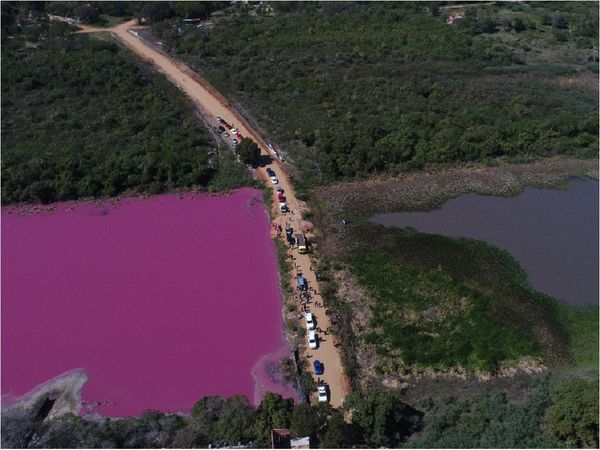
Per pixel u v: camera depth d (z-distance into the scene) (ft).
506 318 224.33
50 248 255.91
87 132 337.93
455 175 319.88
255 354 205.46
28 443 165.99
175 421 176.65
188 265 246.68
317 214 284.41
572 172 325.42
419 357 204.85
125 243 259.60
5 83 382.01
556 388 182.09
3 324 215.72
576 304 232.32
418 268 250.16
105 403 187.93
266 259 251.60
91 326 216.33
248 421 169.89
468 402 187.11
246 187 301.43
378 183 311.06
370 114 369.71
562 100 391.65
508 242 267.80
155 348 207.51
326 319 219.00
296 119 359.25
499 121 360.07
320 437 165.58
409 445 167.32
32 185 285.43
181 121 354.74
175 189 298.97
